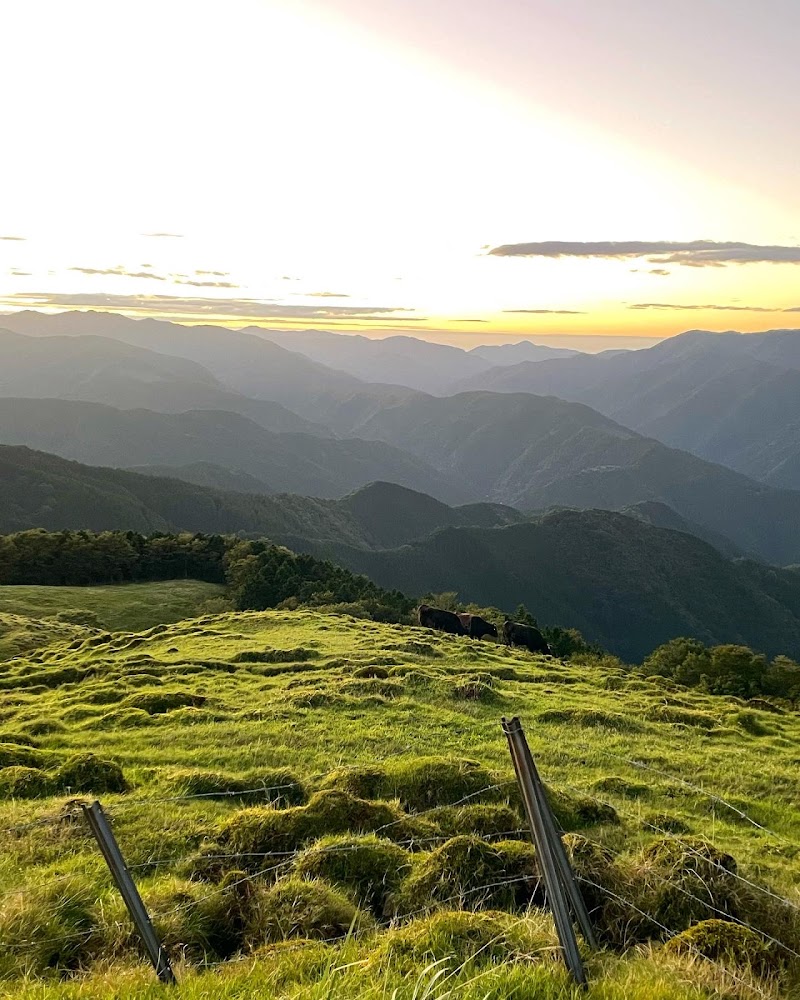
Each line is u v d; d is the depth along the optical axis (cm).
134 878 1095
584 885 934
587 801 1587
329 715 2467
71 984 727
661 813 1656
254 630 4816
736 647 5472
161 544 10775
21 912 891
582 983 662
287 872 1070
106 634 5231
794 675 5106
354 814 1259
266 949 828
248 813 1281
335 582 8306
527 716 2644
